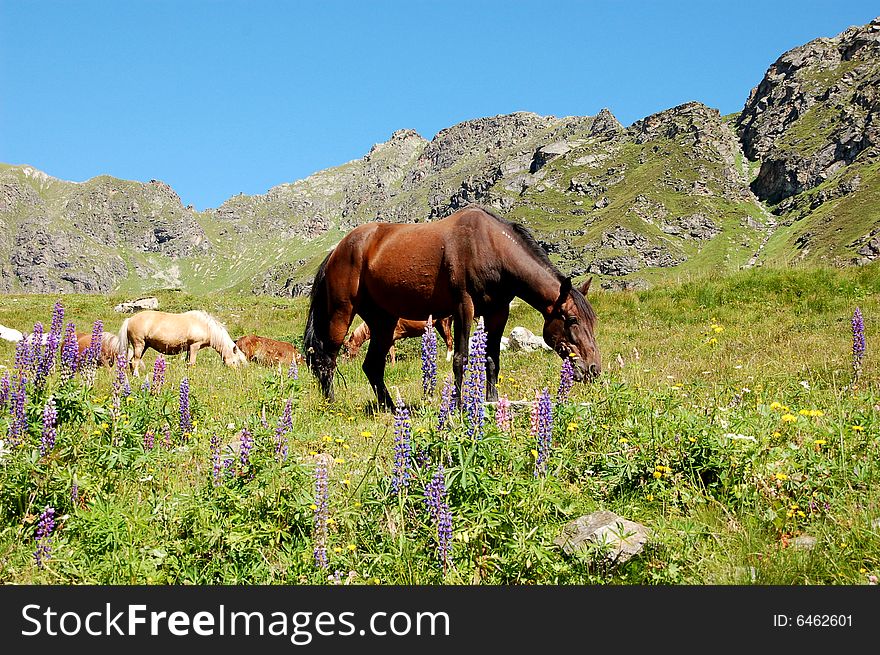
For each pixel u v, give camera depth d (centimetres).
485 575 450
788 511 499
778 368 1055
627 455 593
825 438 603
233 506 493
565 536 478
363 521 488
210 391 1035
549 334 974
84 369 956
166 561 451
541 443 526
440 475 459
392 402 1016
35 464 548
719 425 608
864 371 955
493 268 943
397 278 993
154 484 600
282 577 450
